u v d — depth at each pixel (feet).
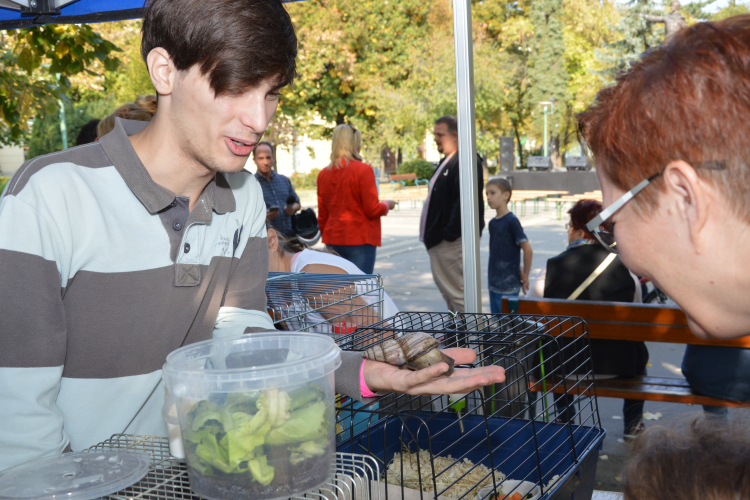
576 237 10.81
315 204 32.42
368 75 30.25
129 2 8.59
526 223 20.42
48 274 3.27
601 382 9.67
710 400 8.84
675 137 2.16
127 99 38.99
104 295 3.61
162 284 3.78
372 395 3.30
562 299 10.26
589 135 2.60
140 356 3.80
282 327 6.73
